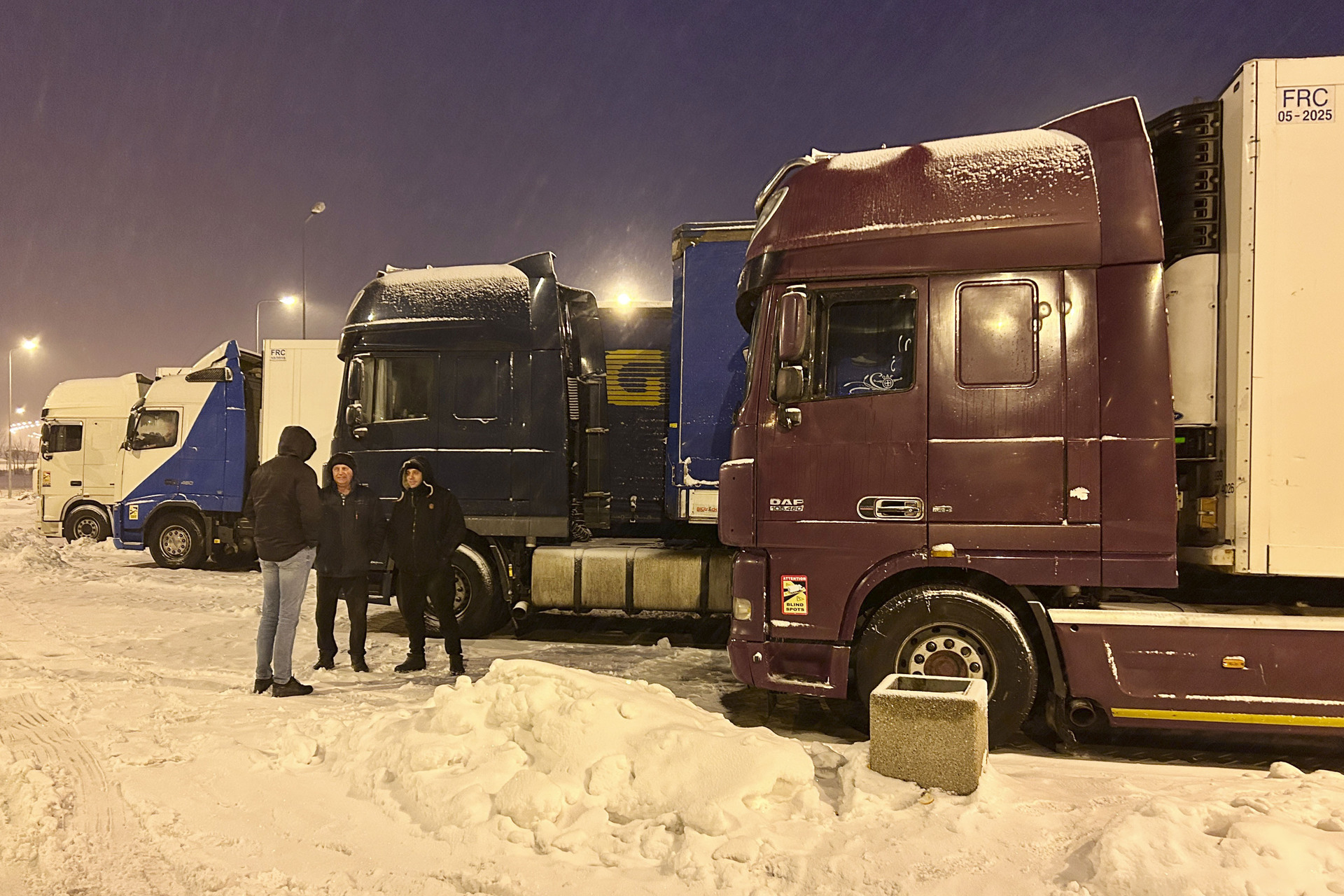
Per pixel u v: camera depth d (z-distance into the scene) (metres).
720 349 8.09
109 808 4.05
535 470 8.52
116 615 10.04
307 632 9.08
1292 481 4.75
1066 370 4.95
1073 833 3.30
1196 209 5.00
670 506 8.21
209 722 5.47
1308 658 4.68
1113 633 4.87
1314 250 4.76
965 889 3.00
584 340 9.15
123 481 14.77
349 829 3.77
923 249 5.18
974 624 5.08
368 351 8.83
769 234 5.56
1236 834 2.99
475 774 3.92
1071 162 5.10
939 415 5.11
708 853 3.29
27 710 5.75
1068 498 4.90
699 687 7.02
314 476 6.35
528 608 8.62
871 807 3.61
